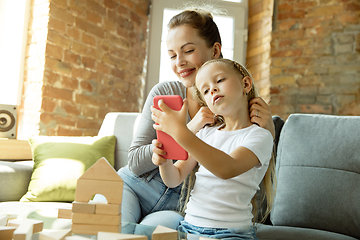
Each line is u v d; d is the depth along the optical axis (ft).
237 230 3.11
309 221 4.34
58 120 8.44
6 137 7.64
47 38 8.22
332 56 10.53
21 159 7.44
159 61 10.84
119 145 6.56
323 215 4.27
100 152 6.21
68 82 8.67
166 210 4.24
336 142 4.50
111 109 9.78
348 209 4.17
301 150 4.66
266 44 10.99
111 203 2.33
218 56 4.48
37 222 2.32
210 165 2.80
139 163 4.11
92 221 2.29
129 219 3.79
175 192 4.26
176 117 2.77
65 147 6.02
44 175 5.59
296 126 4.88
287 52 10.78
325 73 10.53
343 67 10.43
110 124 6.86
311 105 10.53
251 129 3.44
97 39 9.37
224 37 11.18
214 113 3.64
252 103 3.67
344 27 10.52
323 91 10.49
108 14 9.66
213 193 3.30
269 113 3.60
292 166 4.66
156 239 2.21
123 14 10.11
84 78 9.04
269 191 3.84
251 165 3.08
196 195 3.42
